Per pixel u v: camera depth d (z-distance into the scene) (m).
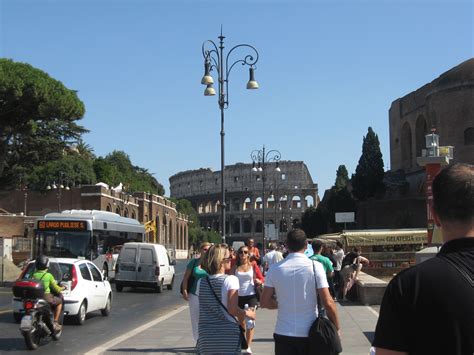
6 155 52.38
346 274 22.70
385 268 36.41
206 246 10.22
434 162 20.88
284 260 6.95
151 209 100.31
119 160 140.25
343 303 22.22
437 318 2.71
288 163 175.62
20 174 58.91
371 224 75.38
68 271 17.83
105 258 34.75
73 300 17.45
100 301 19.47
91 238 32.56
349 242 37.12
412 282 2.81
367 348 12.58
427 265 2.85
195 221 160.88
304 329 6.63
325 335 6.49
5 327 16.88
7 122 49.72
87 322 18.53
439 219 3.05
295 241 6.93
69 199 80.38
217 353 6.82
